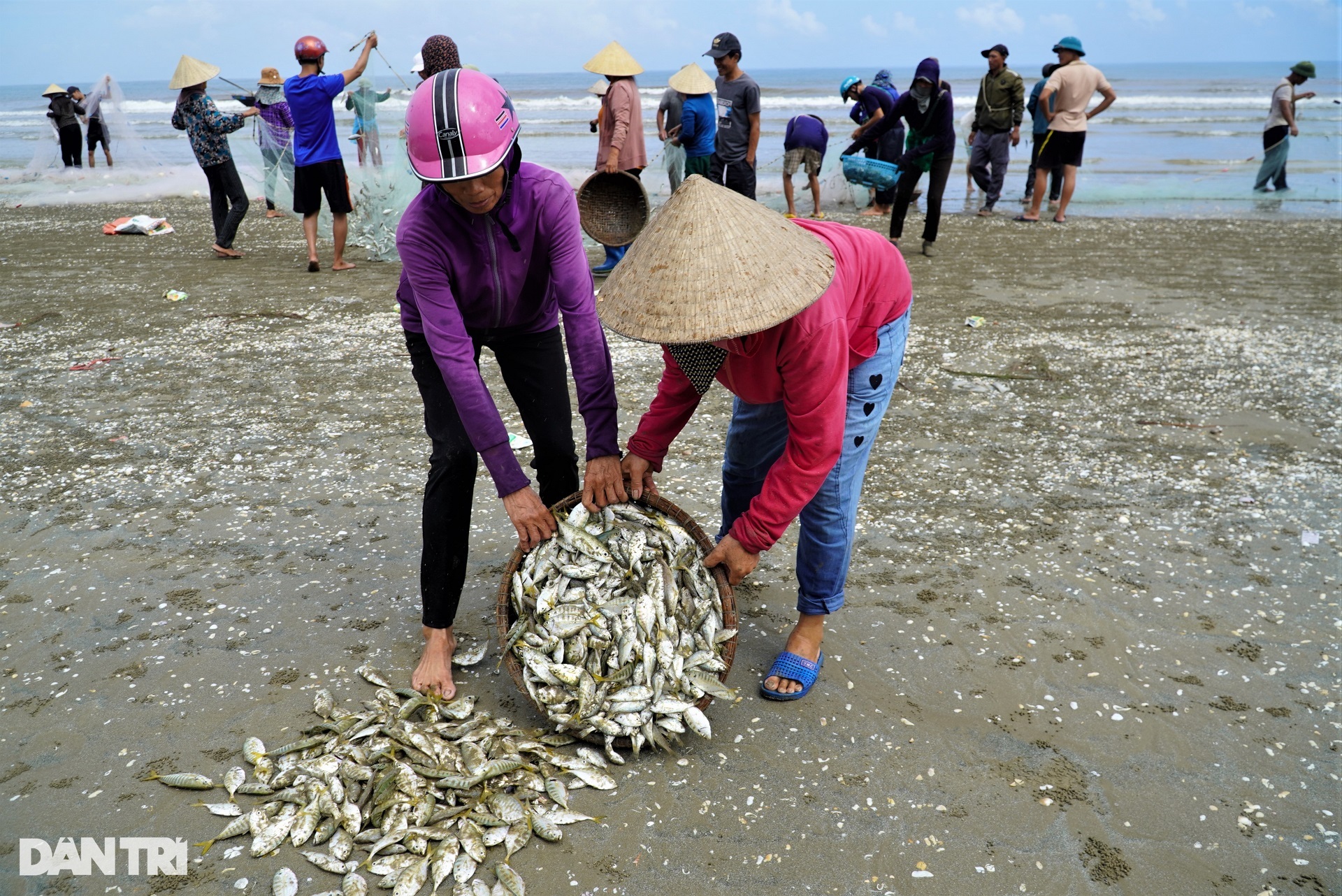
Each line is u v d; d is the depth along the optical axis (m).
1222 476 4.45
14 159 21.56
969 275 8.94
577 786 2.48
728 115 9.66
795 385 2.28
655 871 2.21
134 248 10.39
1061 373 5.96
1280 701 2.85
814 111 33.16
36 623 3.24
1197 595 3.44
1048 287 8.43
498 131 2.26
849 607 3.38
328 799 2.37
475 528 3.96
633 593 2.67
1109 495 4.27
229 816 2.38
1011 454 4.74
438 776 2.42
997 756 2.61
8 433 4.97
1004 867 2.23
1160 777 2.53
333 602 3.38
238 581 3.51
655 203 10.96
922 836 2.32
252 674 2.96
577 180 14.76
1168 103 38.97
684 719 2.47
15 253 10.09
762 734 2.71
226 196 9.70
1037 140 12.59
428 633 2.90
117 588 3.46
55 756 2.59
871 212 12.55
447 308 2.50
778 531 2.49
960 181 16.58
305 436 4.96
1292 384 5.70
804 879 2.19
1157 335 6.81
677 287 2.10
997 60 11.98
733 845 2.29
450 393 2.60
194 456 4.68
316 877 2.20
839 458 2.58
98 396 5.56
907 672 3.00
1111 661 3.05
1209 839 2.32
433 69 5.86
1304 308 7.57
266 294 8.15
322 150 8.59
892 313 2.59
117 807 2.40
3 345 6.58
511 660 2.61
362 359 6.29
